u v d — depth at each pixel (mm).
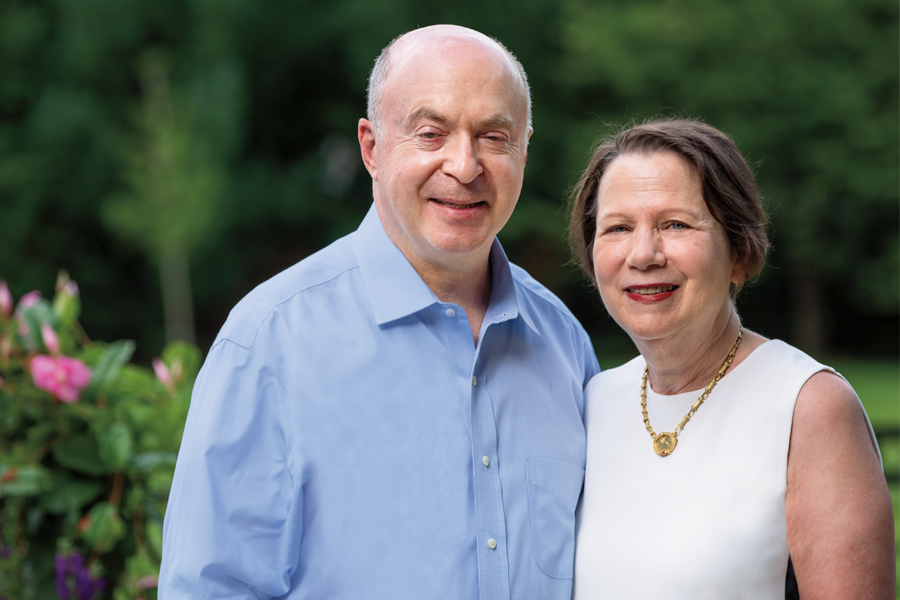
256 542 1775
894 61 19938
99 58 20500
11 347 2643
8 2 21078
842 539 1621
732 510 1734
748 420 1790
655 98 21109
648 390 2023
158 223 15461
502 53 1918
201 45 21172
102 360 2672
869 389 14367
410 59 1886
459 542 1819
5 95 20906
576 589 1915
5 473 2432
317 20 22328
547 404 2061
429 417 1881
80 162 20219
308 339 1867
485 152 1869
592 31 21281
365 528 1792
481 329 1997
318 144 24812
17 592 2520
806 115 19922
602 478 1979
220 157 19281
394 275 1950
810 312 21953
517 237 22375
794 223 20719
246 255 22688
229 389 1797
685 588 1728
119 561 2598
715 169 1826
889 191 19641
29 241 20781
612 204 1876
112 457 2498
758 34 20422
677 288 1836
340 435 1819
